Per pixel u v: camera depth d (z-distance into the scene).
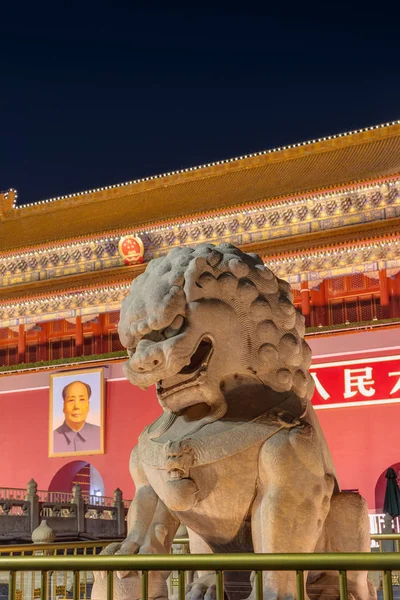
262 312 7.88
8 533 30.23
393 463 38.59
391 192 48.81
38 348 60.53
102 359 48.31
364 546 7.98
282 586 7.04
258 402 7.72
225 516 7.48
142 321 7.63
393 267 47.50
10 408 50.38
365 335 40.59
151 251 55.53
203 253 7.87
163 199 58.44
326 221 50.59
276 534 7.11
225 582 7.77
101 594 7.57
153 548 7.65
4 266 60.84
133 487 45.50
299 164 54.88
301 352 8.14
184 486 7.26
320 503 7.43
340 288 51.12
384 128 54.00
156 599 7.47
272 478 7.27
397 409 39.12
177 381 7.68
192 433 7.54
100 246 57.34
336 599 7.91
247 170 57.12
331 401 40.59
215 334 7.66
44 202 63.88
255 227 52.41
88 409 47.53
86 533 33.94
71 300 57.03
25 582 20.22
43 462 48.44
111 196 61.75
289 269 49.88
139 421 46.22
